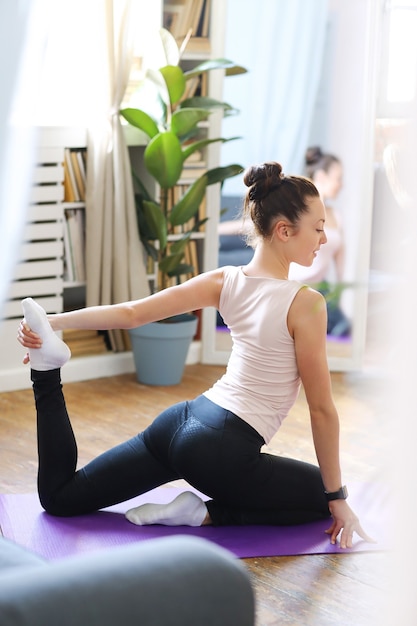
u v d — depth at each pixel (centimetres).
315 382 252
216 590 124
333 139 471
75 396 407
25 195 160
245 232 268
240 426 255
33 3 153
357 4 454
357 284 142
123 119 441
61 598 115
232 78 466
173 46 413
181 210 426
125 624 116
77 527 262
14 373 413
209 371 456
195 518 265
